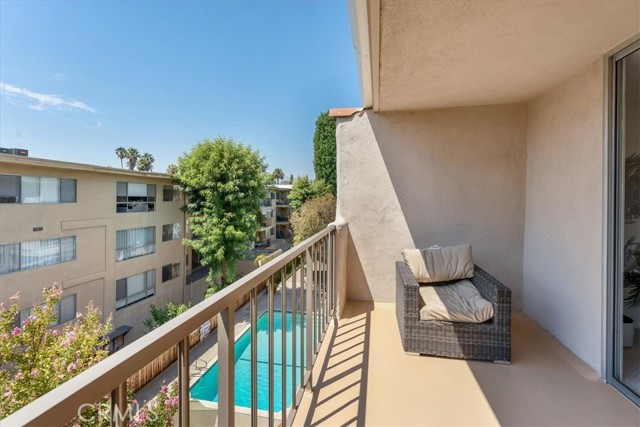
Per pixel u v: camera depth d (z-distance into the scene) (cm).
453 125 323
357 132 342
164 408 202
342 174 347
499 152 316
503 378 202
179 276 1216
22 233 693
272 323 128
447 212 328
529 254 303
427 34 174
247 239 1246
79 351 367
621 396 183
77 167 782
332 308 278
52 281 745
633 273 186
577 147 226
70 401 42
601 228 201
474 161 321
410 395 185
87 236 834
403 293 240
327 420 164
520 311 316
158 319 1009
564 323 243
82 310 816
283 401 143
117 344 903
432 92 273
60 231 766
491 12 153
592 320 210
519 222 314
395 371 210
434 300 242
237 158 1199
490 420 165
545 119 273
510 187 315
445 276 275
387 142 337
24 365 344
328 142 1223
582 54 199
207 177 1157
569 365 216
